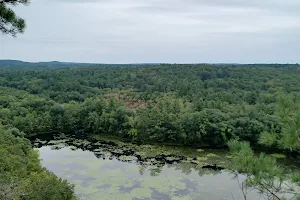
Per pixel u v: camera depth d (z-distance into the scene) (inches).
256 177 331.9
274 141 344.2
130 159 1740.9
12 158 1057.5
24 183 831.7
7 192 706.2
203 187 1304.1
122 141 2223.2
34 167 1125.7
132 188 1291.8
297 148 319.6
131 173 1486.2
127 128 2284.7
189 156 1824.6
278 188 325.1
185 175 1464.1
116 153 1875.0
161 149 1996.8
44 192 762.2
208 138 2071.9
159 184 1339.8
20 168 1026.1
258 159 336.8
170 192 1253.1
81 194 1221.7
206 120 2054.6
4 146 1175.0
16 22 311.0
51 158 1736.0
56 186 815.1
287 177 326.0
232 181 1365.7
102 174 1464.1
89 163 1646.2
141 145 2103.8
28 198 740.7
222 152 1925.4
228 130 1996.8
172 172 1507.1
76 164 1624.0
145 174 1472.7
